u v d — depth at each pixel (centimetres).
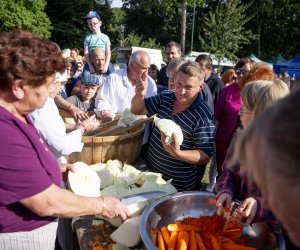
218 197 143
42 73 107
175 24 3450
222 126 303
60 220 202
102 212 131
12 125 104
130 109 225
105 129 239
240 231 132
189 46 3306
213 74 413
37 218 120
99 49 352
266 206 52
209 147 191
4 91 109
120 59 2091
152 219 139
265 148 44
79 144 173
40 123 150
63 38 2995
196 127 192
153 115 224
